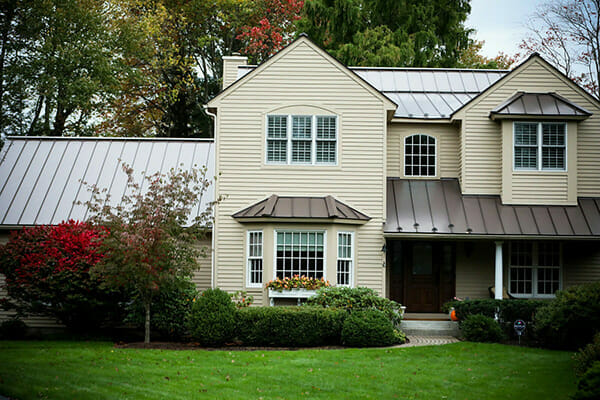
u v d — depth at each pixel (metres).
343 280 19.42
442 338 18.22
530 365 14.18
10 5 28.73
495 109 20.97
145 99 36.59
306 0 34.50
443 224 19.61
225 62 22.52
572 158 20.27
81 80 28.89
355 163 19.94
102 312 18.33
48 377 12.02
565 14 33.03
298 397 11.45
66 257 17.61
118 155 23.42
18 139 23.92
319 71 20.12
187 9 36.22
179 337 18.03
